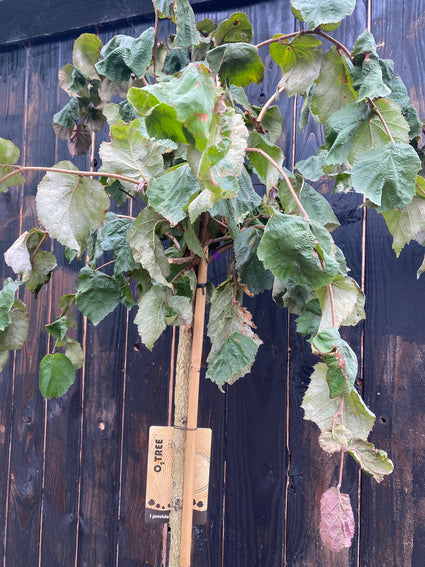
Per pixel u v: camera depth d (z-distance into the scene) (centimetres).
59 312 156
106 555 146
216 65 89
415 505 117
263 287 100
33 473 158
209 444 97
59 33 159
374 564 119
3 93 169
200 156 65
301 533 126
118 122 84
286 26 133
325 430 72
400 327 120
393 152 77
